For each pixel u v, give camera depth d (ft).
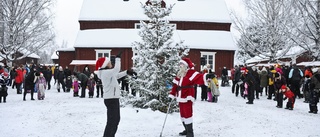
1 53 121.08
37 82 56.70
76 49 123.75
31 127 31.76
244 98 62.54
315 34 86.28
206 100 58.44
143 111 36.06
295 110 47.52
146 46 38.73
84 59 122.93
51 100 55.31
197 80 27.14
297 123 36.01
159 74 37.45
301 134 30.12
